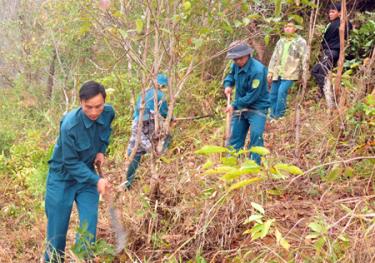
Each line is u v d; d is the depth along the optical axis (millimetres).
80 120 3385
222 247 3451
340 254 2887
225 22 3643
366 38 6660
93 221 3553
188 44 3748
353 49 6656
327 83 5105
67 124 3361
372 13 7328
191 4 3555
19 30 10555
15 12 10961
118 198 3900
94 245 3469
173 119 4496
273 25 3889
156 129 3898
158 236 3686
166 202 4039
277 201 3900
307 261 2863
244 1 3586
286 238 3234
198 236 3541
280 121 6203
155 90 3822
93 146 3545
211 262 3299
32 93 9727
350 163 4328
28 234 4383
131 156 4004
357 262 2781
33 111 9445
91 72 8656
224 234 3510
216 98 7500
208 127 6398
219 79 7773
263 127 4934
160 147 3912
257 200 3725
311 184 4125
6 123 8734
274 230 3279
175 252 3354
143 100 3852
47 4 9086
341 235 2852
